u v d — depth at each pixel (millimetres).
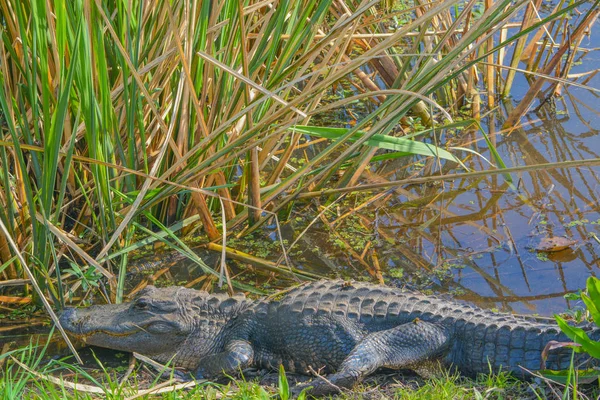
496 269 8617
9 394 5727
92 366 7258
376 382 6660
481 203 9938
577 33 11477
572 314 7633
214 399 6066
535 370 6402
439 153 8375
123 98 7953
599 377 5742
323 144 11477
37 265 7773
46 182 7312
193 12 7625
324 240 9281
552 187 10148
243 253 8922
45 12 6992
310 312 7152
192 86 7527
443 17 11594
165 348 7438
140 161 8781
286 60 8250
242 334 7324
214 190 9156
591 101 12102
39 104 8000
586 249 8812
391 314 6992
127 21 7465
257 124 7641
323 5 8078
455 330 6789
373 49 7527
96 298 8289
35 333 7711
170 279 8664
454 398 5977
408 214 9781
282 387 5902
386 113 8664
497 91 12422
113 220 8039
